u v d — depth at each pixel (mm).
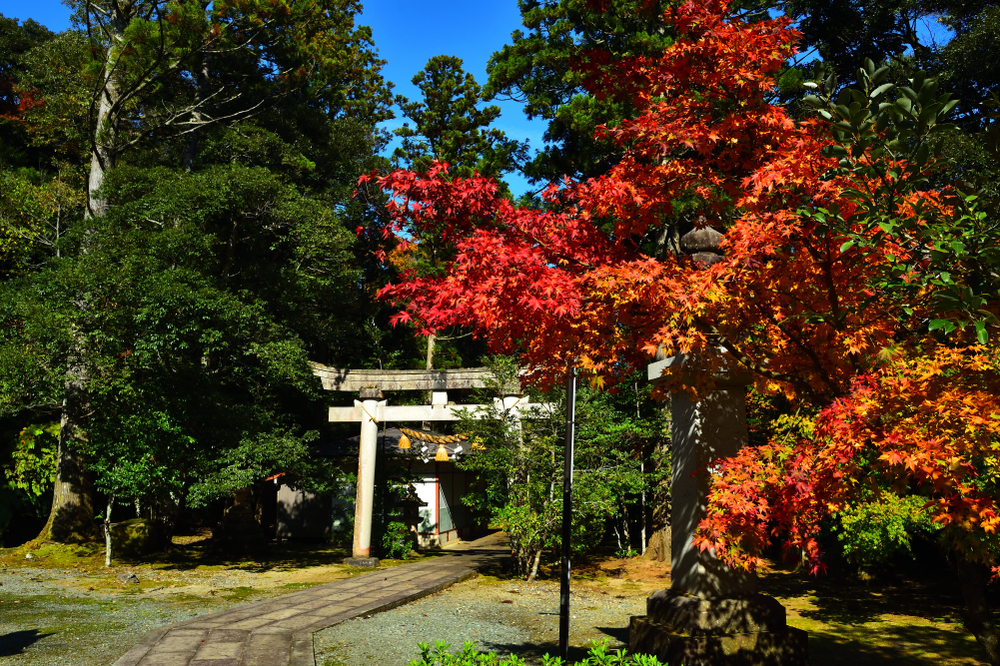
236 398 18141
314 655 6973
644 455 15758
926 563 13125
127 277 12688
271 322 15961
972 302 3047
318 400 21969
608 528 17984
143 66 16484
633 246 5023
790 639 5457
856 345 3863
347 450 18500
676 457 6102
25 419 18281
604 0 5371
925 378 3359
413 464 18953
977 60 12375
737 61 4258
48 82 20062
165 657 6699
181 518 21594
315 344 23625
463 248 4516
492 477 14008
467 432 14391
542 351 4918
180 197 14289
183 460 13945
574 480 12664
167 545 15797
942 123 3312
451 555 16844
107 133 17234
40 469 16938
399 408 15531
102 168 17469
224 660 6598
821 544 12711
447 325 4578
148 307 12562
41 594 10570
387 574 12945
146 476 12836
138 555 15086
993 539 3357
